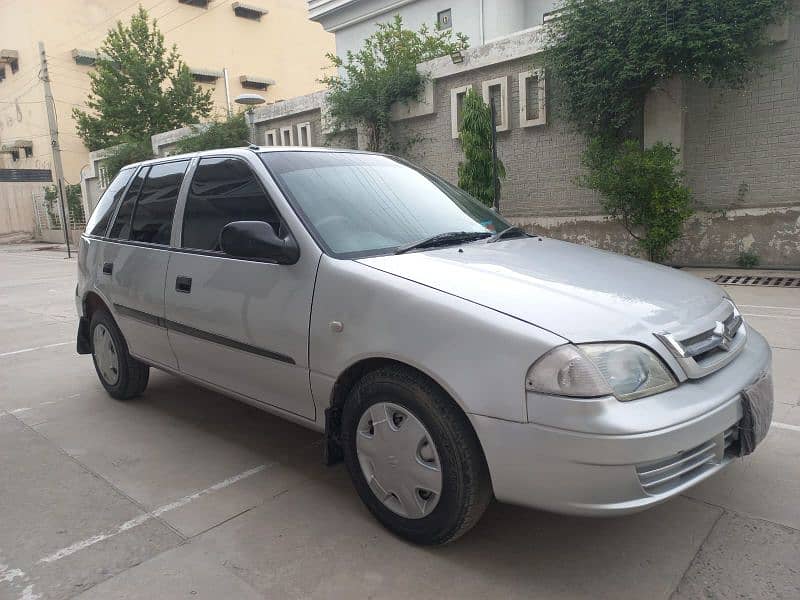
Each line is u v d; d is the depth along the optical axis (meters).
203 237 3.59
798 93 8.94
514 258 2.94
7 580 2.53
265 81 38.19
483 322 2.33
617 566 2.50
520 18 17.81
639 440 2.10
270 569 2.56
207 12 36.00
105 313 4.59
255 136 17.91
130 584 2.48
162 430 4.14
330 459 2.97
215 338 3.44
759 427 2.47
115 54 27.45
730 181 9.72
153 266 3.89
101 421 4.35
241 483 3.34
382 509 2.76
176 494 3.24
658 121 9.96
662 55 9.12
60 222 29.97
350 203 3.27
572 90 10.42
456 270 2.71
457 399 2.34
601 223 11.11
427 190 3.71
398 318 2.55
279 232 3.11
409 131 13.81
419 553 2.64
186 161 3.98
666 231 9.60
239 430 4.12
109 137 27.77
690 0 8.82
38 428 4.25
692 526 2.76
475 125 11.41
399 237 3.15
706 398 2.30
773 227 9.39
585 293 2.51
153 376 5.42
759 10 8.59
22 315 9.20
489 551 2.64
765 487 3.05
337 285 2.79
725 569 2.45
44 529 2.92
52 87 31.39
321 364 2.86
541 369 2.19
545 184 11.79
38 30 30.92
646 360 2.24
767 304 7.16
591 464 2.12
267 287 3.10
